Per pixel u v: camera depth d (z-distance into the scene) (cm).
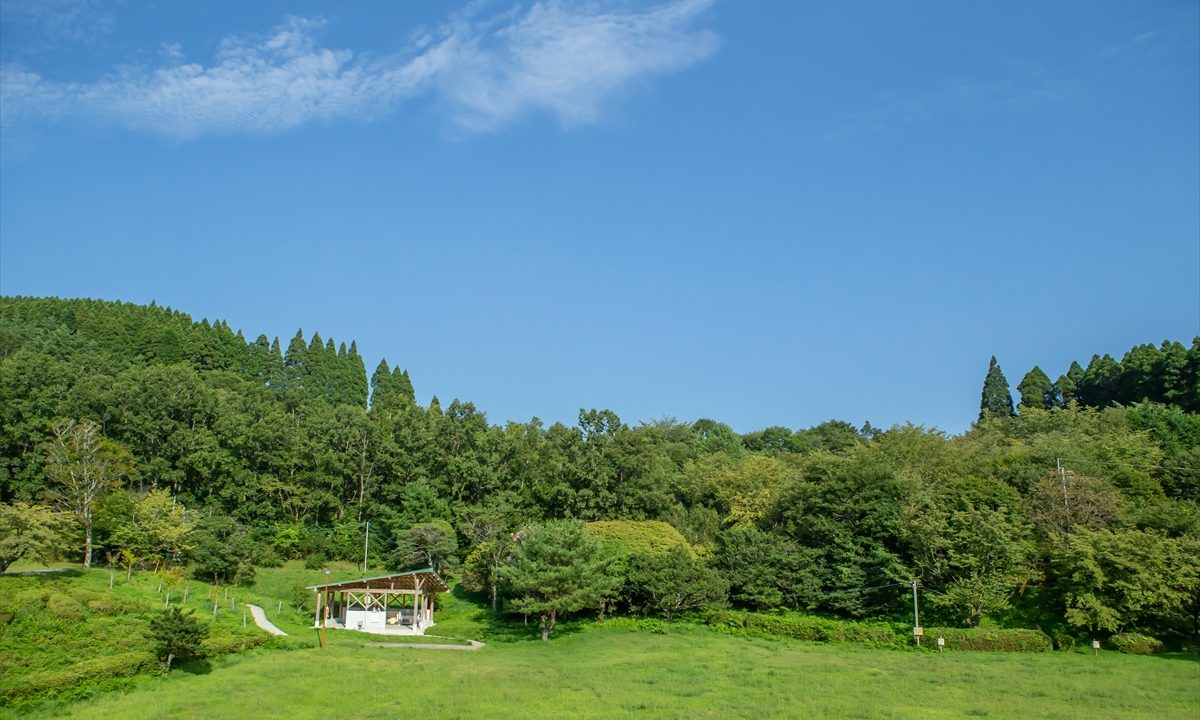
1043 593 5388
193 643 3916
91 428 6712
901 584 5456
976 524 5259
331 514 8719
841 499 6212
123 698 3397
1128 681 3797
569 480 8206
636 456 8112
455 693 3581
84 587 4912
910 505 5884
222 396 9462
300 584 6981
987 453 7569
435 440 9156
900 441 7656
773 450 12062
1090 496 5575
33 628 3881
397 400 10825
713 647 5022
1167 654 4544
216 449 8125
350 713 3195
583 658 4744
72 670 3456
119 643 3991
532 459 8800
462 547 8038
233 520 7212
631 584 6116
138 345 11369
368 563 7975
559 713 3198
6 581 4538
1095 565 4819
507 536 6900
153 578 5888
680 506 8069
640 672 4144
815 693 3575
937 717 3106
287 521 8362
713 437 12131
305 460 8644
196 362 11812
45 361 8194
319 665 4181
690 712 3206
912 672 4078
